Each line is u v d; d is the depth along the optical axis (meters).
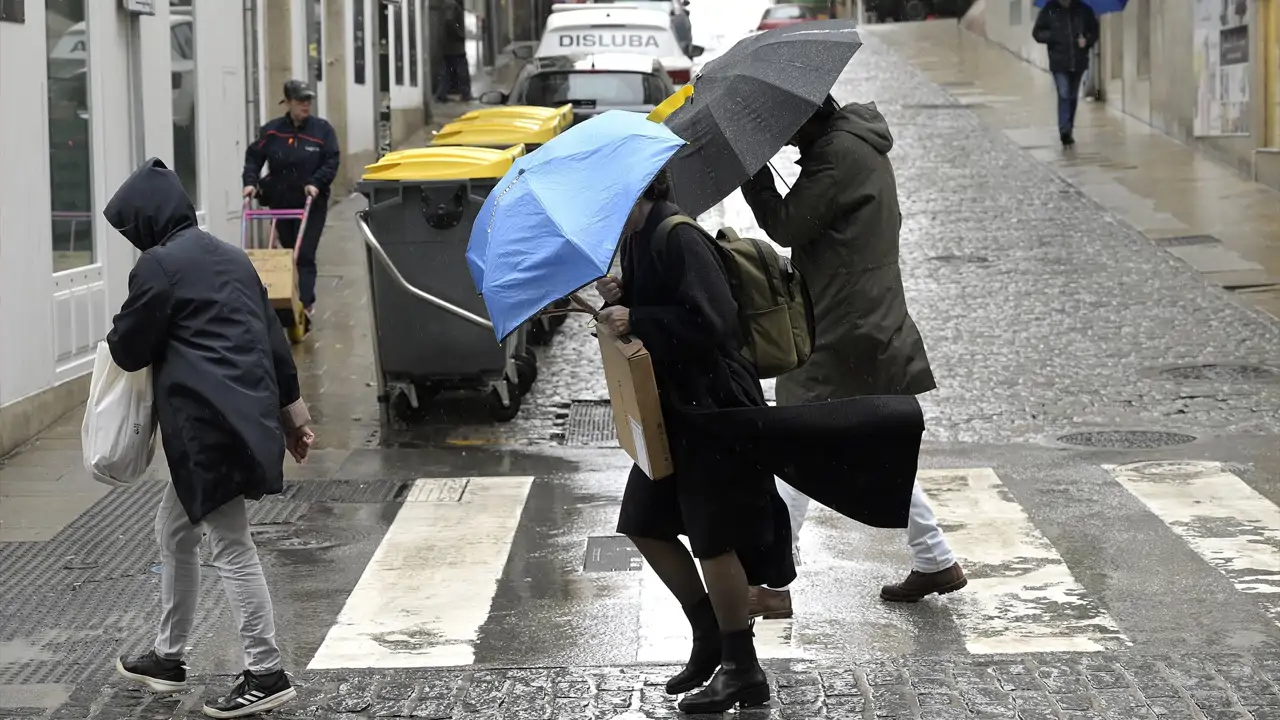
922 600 11.35
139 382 9.44
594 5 41.81
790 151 39.31
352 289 26.05
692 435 8.78
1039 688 9.27
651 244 8.70
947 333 22.17
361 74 40.50
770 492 9.03
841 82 52.41
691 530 8.79
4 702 9.62
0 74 16.33
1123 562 12.10
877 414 8.84
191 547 9.66
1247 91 33.97
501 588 11.96
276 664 9.43
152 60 21.09
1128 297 24.11
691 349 8.62
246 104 28.19
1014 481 14.73
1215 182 33.56
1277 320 22.34
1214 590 11.34
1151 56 41.66
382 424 17.64
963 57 59.16
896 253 10.55
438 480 15.35
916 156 37.91
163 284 9.25
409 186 17.16
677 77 39.03
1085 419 17.48
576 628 10.99
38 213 17.25
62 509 14.32
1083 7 38.56
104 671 10.21
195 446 9.20
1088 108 46.00
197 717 9.34
